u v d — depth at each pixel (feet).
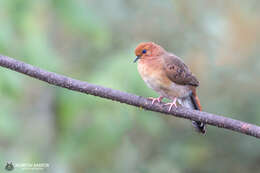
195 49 52.90
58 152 41.98
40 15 41.96
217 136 51.37
